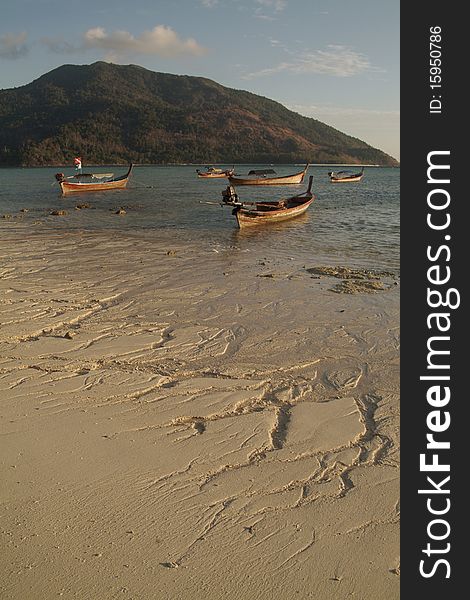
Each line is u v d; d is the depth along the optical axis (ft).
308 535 14.30
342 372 25.58
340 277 44.32
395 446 19.08
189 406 21.47
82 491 15.75
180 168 467.11
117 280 42.65
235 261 51.24
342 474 17.22
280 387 23.81
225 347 28.40
